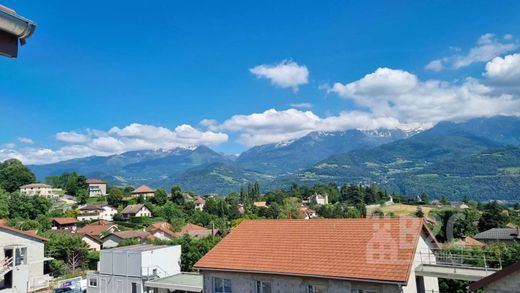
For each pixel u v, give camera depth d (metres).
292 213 159.12
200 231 101.81
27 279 52.12
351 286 24.44
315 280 25.70
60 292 48.81
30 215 132.62
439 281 29.36
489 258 27.08
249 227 32.88
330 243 27.69
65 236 72.94
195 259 50.09
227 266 29.16
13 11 3.79
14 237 54.00
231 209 155.88
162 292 37.97
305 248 28.16
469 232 82.75
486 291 18.88
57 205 170.50
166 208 157.38
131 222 139.62
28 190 185.25
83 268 68.19
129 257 40.25
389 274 23.22
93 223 131.50
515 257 26.59
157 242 57.00
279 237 30.34
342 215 153.50
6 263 49.19
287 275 26.50
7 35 3.84
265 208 165.88
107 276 41.66
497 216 97.06
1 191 146.88
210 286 30.17
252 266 28.23
